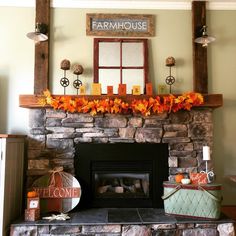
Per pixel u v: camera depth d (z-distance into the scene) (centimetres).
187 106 278
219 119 305
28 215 247
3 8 303
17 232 237
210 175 261
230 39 306
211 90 306
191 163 289
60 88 300
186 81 305
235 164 302
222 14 308
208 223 244
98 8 306
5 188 239
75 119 289
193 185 253
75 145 291
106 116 289
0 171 237
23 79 300
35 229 238
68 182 277
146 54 303
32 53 302
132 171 296
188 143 290
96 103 276
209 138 290
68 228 239
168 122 291
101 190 299
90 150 292
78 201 273
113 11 306
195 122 292
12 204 257
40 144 286
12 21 303
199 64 301
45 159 285
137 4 307
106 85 299
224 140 304
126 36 305
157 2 307
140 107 275
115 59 302
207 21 309
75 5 305
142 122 290
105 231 239
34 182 274
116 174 303
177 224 242
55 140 288
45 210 270
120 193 296
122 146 293
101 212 272
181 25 308
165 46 306
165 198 263
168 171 291
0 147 238
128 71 301
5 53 301
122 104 275
